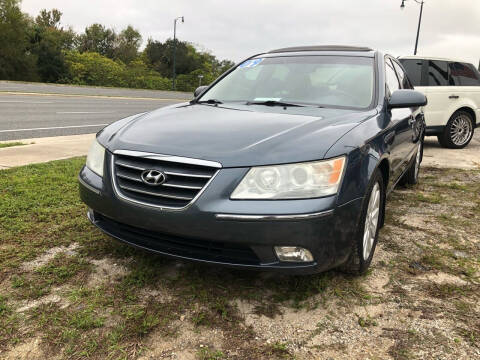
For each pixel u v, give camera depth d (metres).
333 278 2.76
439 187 5.27
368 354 2.05
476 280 2.81
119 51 82.94
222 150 2.30
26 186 4.41
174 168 2.32
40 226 3.42
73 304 2.38
